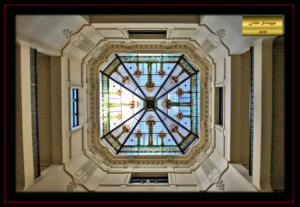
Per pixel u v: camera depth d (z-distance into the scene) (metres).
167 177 12.86
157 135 16.17
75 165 11.03
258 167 7.75
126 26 10.91
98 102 13.89
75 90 12.00
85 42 11.16
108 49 13.85
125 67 15.73
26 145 7.20
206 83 13.91
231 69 10.22
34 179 8.14
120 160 14.29
